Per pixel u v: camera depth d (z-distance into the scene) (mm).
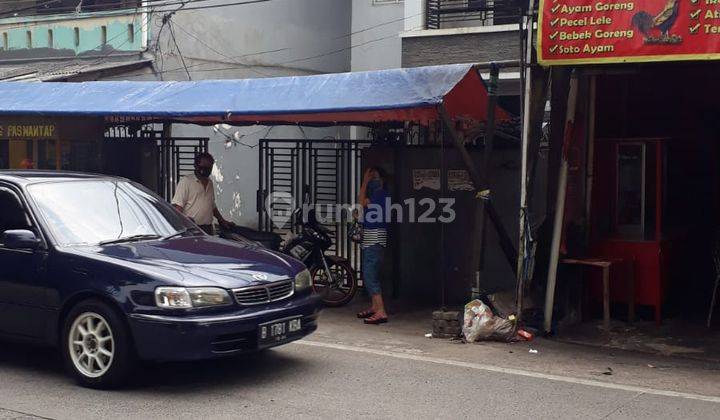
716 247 9078
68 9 17906
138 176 12055
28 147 12164
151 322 5840
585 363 7301
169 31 16219
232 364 7043
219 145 16578
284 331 6355
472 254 9852
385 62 19281
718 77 9430
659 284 8797
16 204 6750
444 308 8500
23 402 5883
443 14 15367
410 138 11094
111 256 6230
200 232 7547
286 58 19391
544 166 9273
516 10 13078
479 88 8836
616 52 7137
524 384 6539
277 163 11844
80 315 6199
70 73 15000
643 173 8867
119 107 9945
